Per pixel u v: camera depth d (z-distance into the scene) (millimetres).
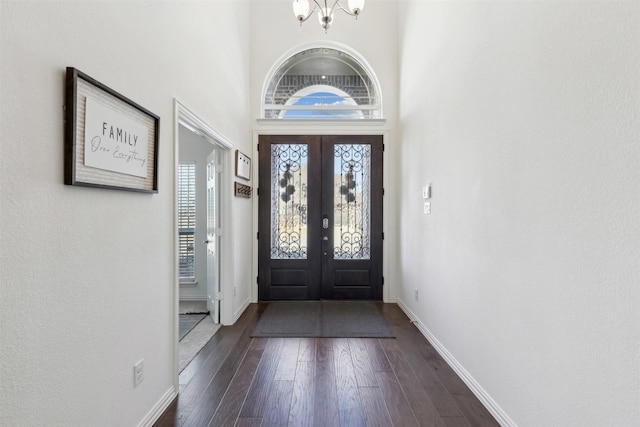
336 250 4121
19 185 968
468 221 2107
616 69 1062
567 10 1267
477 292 1987
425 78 2969
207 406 1895
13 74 947
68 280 1155
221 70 2891
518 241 1578
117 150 1399
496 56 1778
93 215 1280
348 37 4031
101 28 1310
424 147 3000
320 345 2752
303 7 2705
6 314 936
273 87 4250
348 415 1813
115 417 1426
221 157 3268
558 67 1313
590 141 1161
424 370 2320
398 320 3375
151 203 1725
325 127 4070
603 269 1111
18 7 959
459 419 1782
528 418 1503
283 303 3986
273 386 2105
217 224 3273
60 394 1125
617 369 1062
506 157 1684
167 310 1912
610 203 1084
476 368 2000
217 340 2854
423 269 3023
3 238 925
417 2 3213
